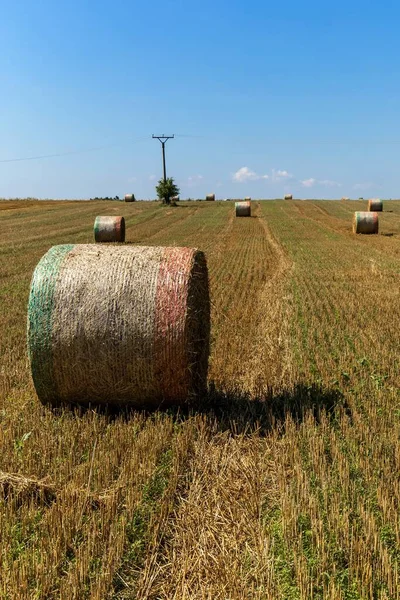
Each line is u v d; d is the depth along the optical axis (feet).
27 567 13.58
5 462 18.74
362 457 19.21
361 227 117.29
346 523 15.11
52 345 23.59
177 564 14.17
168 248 24.94
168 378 23.29
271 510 16.65
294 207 203.72
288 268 70.33
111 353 23.24
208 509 16.57
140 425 22.59
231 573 13.61
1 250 92.63
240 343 35.32
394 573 13.28
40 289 23.86
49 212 185.26
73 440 20.51
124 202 243.81
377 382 27.55
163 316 22.91
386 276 62.90
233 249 92.73
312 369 30.42
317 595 12.93
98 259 24.17
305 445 20.43
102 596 12.84
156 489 17.52
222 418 22.86
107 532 15.01
